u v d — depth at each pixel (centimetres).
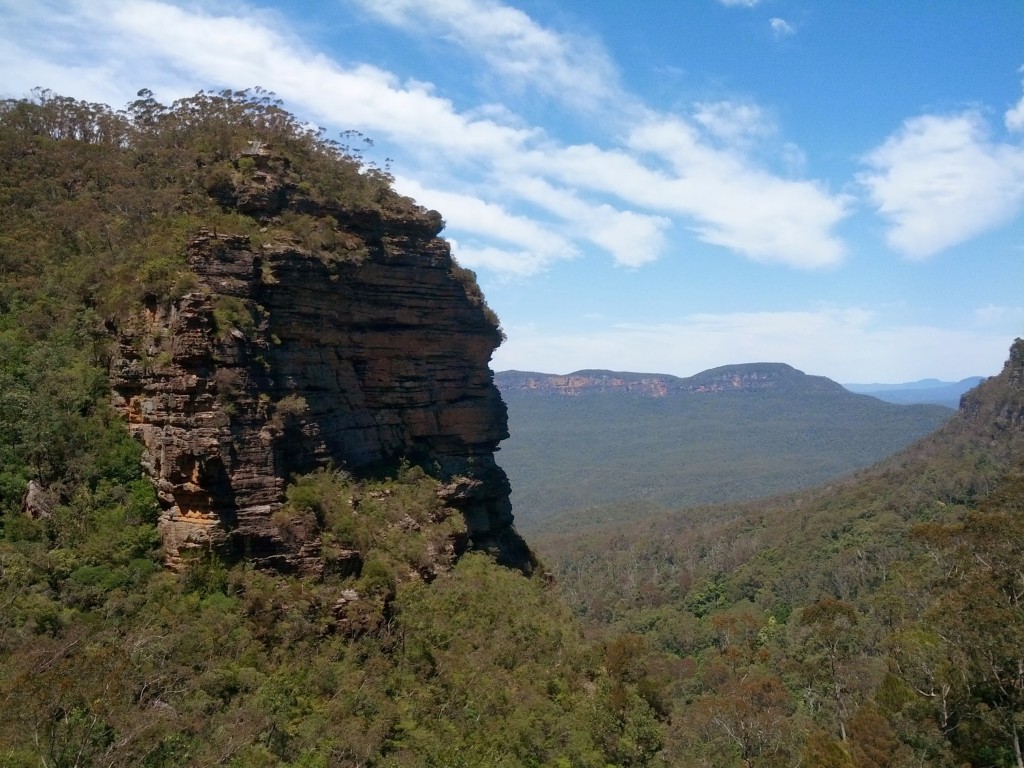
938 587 4800
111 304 3194
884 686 4062
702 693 5191
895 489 11600
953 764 3453
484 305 4962
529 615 3900
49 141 4522
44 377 3070
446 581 3694
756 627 7544
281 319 3403
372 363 4109
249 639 2577
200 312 2872
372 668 2805
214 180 3666
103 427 3012
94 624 2362
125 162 4375
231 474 2839
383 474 3994
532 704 3080
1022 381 12912
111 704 1931
